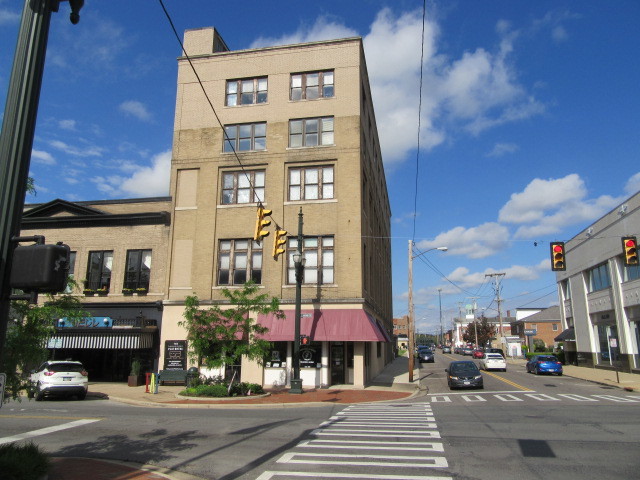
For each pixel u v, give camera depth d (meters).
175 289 26.77
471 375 24.70
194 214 27.55
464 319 152.75
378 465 8.39
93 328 25.58
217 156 27.84
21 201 5.28
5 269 5.02
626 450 9.27
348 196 26.02
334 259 25.58
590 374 32.84
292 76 28.12
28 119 5.36
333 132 27.06
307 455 9.25
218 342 20.39
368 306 27.91
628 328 32.38
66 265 5.03
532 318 85.75
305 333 24.11
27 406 17.58
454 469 8.04
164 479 7.56
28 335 7.66
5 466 6.25
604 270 36.22
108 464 8.50
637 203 29.58
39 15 5.55
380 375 36.03
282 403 18.50
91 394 21.31
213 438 11.17
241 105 28.23
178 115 28.84
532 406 16.62
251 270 26.41
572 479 7.37
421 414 15.08
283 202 26.56
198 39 29.73
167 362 25.73
